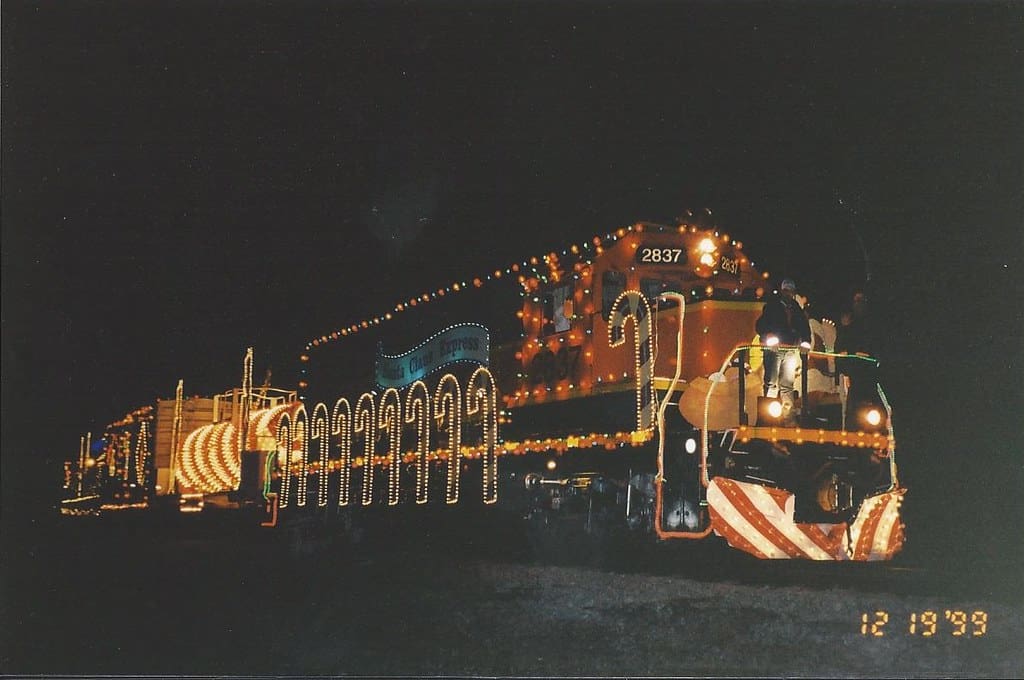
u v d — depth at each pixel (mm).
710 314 14523
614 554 14875
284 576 14641
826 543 13047
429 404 20266
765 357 13805
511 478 17516
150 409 32188
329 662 8461
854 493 13531
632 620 9758
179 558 18094
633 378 15016
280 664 8500
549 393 16750
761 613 9914
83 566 16891
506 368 17922
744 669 7637
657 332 14875
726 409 13578
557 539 16125
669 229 15516
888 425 13898
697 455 13625
